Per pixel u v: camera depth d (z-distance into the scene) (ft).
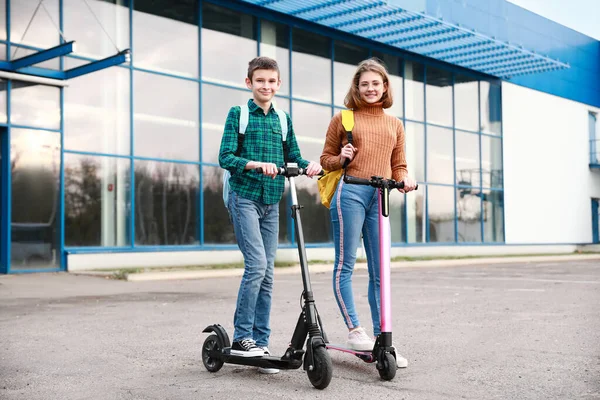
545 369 12.21
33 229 36.83
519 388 10.80
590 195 84.69
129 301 24.45
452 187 64.64
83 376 12.02
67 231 38.09
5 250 36.06
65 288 29.53
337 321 19.08
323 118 53.47
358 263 50.11
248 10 48.16
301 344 11.35
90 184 39.22
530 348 14.35
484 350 14.20
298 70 51.78
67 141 38.34
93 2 39.96
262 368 12.19
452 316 19.80
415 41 56.18
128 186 40.98
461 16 60.29
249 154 12.51
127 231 40.75
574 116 82.17
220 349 12.17
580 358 13.19
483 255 65.00
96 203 39.45
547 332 16.51
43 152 37.29
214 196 45.50
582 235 82.64
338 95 54.80
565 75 80.94
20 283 31.48
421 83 62.23
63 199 37.83
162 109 43.01
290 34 51.06
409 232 59.98
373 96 13.35
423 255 60.29
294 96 51.29
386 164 13.51
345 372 12.23
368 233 13.48
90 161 39.29
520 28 70.69
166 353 14.21
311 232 51.31
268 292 12.75
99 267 38.91
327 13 48.75
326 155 13.84
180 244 43.32
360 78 13.41
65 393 10.81
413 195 60.64
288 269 42.45
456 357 13.48
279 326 17.95
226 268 39.75
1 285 30.60
